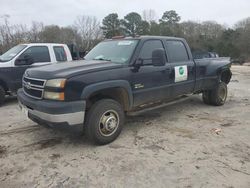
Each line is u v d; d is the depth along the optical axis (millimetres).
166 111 6797
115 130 4734
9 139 4914
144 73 5109
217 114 6547
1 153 4328
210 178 3555
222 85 7277
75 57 9445
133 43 5254
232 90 10445
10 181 3518
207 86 6926
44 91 4215
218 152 4332
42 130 5367
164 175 3637
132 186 3393
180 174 3660
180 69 5934
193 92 6609
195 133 5195
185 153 4297
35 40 32656
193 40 59656
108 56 5301
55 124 4074
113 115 4676
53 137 4992
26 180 3541
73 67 4473
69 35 37812
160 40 5699
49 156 4223
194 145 4609
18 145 4645
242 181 3486
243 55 53906
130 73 4859
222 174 3652
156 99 5527
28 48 8062
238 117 6289
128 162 4004
